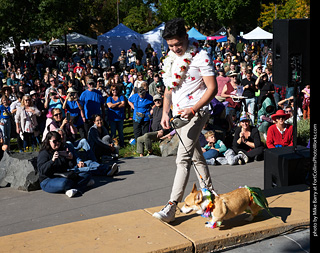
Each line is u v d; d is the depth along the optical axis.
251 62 23.08
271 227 3.70
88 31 43.69
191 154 3.74
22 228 4.68
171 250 3.34
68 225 3.81
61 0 26.69
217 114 8.40
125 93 15.05
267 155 5.16
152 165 7.28
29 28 26.80
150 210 4.11
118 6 49.38
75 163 6.62
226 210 3.52
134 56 27.69
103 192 5.87
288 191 4.61
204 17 34.19
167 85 3.71
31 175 6.10
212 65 3.48
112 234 3.60
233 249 3.55
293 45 4.52
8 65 27.86
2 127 10.65
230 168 6.80
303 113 12.46
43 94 13.72
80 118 10.40
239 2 31.05
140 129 10.44
